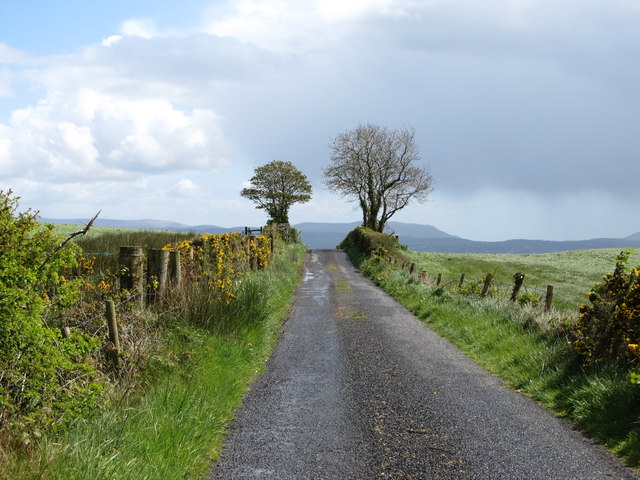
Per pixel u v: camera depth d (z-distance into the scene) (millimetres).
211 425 5344
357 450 4961
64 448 3660
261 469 4523
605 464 4578
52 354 3854
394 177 53500
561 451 4891
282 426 5617
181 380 6184
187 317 8281
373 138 52469
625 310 6445
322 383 7367
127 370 5691
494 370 8164
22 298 3672
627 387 5730
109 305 5621
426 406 6293
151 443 4434
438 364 8492
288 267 24516
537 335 8922
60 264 4352
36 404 3977
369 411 6121
